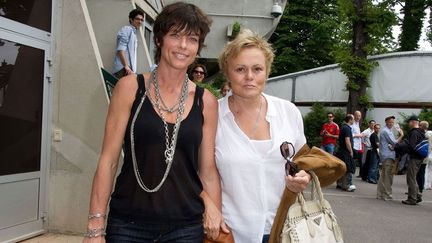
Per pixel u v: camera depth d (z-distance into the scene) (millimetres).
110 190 2090
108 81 5398
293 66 29844
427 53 18547
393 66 19031
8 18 4766
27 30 4965
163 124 2066
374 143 13758
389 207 9414
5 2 4734
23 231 5043
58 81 5379
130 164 2070
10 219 4863
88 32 5320
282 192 2441
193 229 2148
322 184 2500
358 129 14625
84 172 5359
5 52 4730
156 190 2043
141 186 2043
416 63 18719
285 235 2254
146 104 2092
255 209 2375
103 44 7301
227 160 2373
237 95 2422
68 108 5363
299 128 2537
